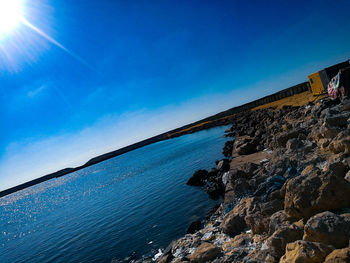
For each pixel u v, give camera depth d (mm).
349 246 3465
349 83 15000
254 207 7590
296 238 4680
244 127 39281
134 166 61688
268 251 4965
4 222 46562
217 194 16141
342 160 6840
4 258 20750
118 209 22359
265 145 19234
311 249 3691
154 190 24469
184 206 16312
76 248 16047
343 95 15258
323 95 25578
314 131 12234
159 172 35188
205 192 17672
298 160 10055
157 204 19000
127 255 11938
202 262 6781
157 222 15086
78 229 20906
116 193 32031
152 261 10109
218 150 35438
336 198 4887
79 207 32938
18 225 37000
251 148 20797
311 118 17109
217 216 11750
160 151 78875
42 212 42844
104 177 65625
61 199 53188
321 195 5023
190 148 51656
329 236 3910
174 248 9555
